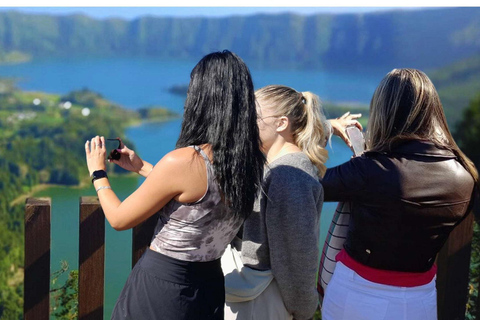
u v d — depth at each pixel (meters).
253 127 1.64
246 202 1.66
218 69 1.59
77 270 2.42
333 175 1.82
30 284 2.09
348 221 1.98
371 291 1.79
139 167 2.12
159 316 1.65
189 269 1.67
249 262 1.97
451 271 2.44
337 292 1.86
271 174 1.87
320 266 2.10
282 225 1.84
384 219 1.75
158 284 1.66
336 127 2.30
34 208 2.06
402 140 1.77
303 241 1.81
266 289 1.98
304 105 2.00
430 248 1.76
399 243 1.75
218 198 1.63
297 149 1.95
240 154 1.60
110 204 1.71
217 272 1.75
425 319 1.80
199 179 1.61
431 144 1.75
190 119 1.63
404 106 1.78
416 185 1.71
